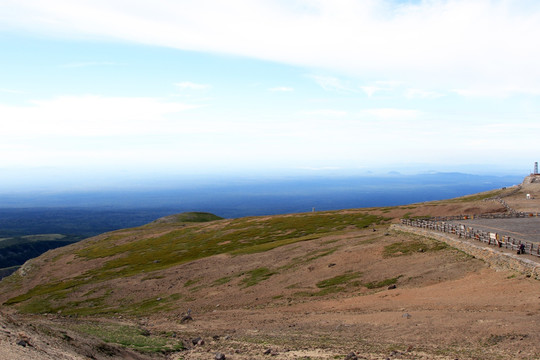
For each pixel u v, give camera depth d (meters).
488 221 68.19
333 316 32.69
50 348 17.61
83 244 129.88
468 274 38.12
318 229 101.25
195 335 30.77
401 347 22.16
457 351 20.45
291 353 22.47
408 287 38.56
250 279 54.41
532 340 20.55
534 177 138.62
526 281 31.39
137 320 42.66
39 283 86.06
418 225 63.59
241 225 122.94
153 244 113.00
